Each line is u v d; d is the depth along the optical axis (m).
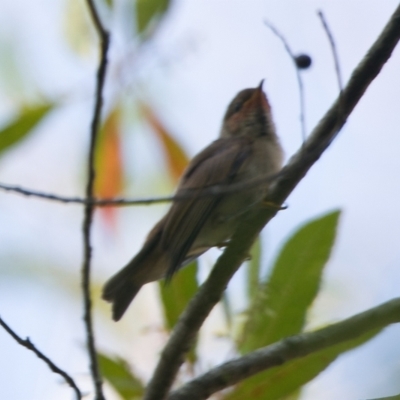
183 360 7.64
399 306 7.21
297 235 7.93
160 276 9.82
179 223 9.53
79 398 7.03
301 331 7.77
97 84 6.77
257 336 7.82
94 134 6.90
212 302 7.79
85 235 7.04
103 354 7.97
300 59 7.63
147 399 7.54
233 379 7.38
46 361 7.02
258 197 9.78
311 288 7.84
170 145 9.48
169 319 8.38
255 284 8.07
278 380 7.61
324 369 7.51
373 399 6.24
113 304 9.70
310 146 7.86
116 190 9.52
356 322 7.26
